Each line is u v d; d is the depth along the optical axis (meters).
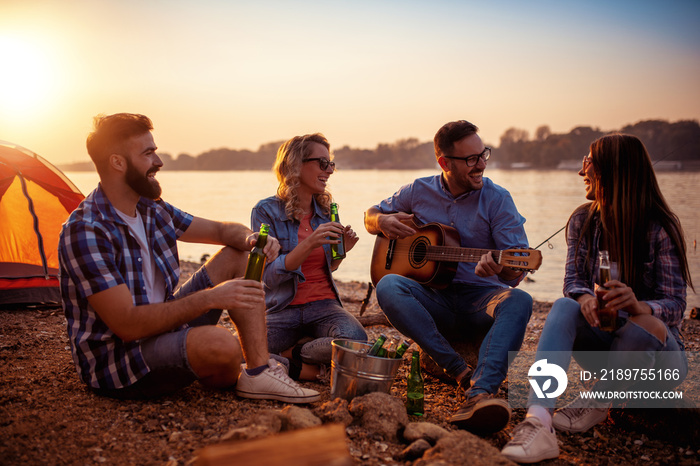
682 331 5.89
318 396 3.28
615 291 2.96
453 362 3.53
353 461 2.64
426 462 2.54
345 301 6.97
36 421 2.92
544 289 11.90
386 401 3.00
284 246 4.04
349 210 39.25
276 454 1.94
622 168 3.25
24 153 5.98
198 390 3.40
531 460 2.79
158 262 3.30
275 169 4.24
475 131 3.99
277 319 3.93
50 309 5.45
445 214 4.23
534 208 37.72
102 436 2.80
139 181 3.10
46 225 5.89
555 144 121.69
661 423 3.22
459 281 3.94
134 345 3.08
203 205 44.62
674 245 3.18
